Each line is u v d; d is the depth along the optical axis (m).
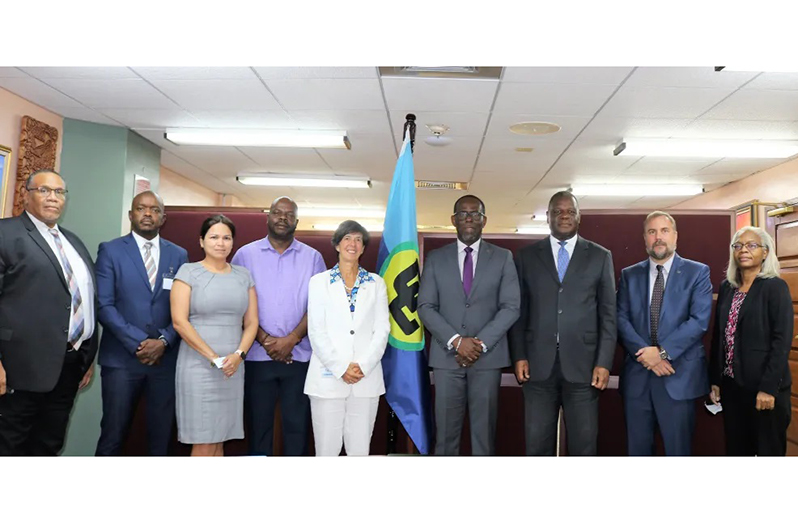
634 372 3.01
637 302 3.04
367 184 8.62
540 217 11.37
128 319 2.97
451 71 4.37
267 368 3.00
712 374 3.11
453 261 2.96
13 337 2.66
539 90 4.63
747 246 2.95
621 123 5.47
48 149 5.30
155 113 5.45
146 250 3.08
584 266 2.95
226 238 2.83
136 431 3.68
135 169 6.12
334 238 2.89
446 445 2.81
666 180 7.89
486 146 6.39
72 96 4.97
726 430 3.03
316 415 2.79
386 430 3.66
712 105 4.91
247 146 6.58
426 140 6.21
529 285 3.00
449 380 2.82
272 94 4.88
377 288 2.89
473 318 2.86
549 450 2.94
